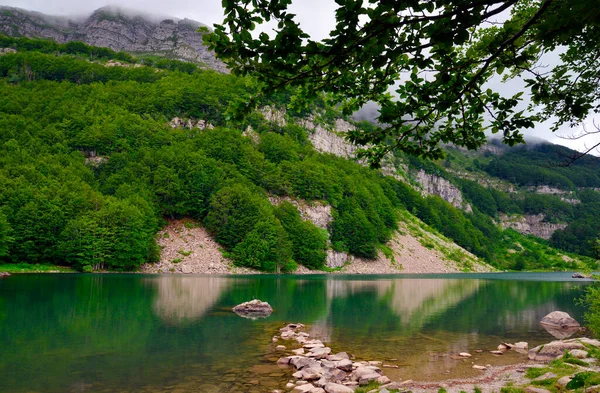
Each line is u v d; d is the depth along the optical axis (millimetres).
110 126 148875
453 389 15539
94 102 177250
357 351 22781
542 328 30734
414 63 5973
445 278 104750
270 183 143000
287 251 111188
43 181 100562
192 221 119688
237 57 5957
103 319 29891
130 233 90625
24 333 24609
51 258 87250
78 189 101750
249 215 115000
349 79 7723
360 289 63469
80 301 38281
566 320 31938
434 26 5164
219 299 44875
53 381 16219
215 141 159125
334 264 128875
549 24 4895
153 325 28531
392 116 7691
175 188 119000
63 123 151125
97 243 85750
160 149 146625
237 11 5562
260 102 6879
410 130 8570
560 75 8102
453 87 7051
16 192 87562
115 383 16156
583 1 4488
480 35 7527
